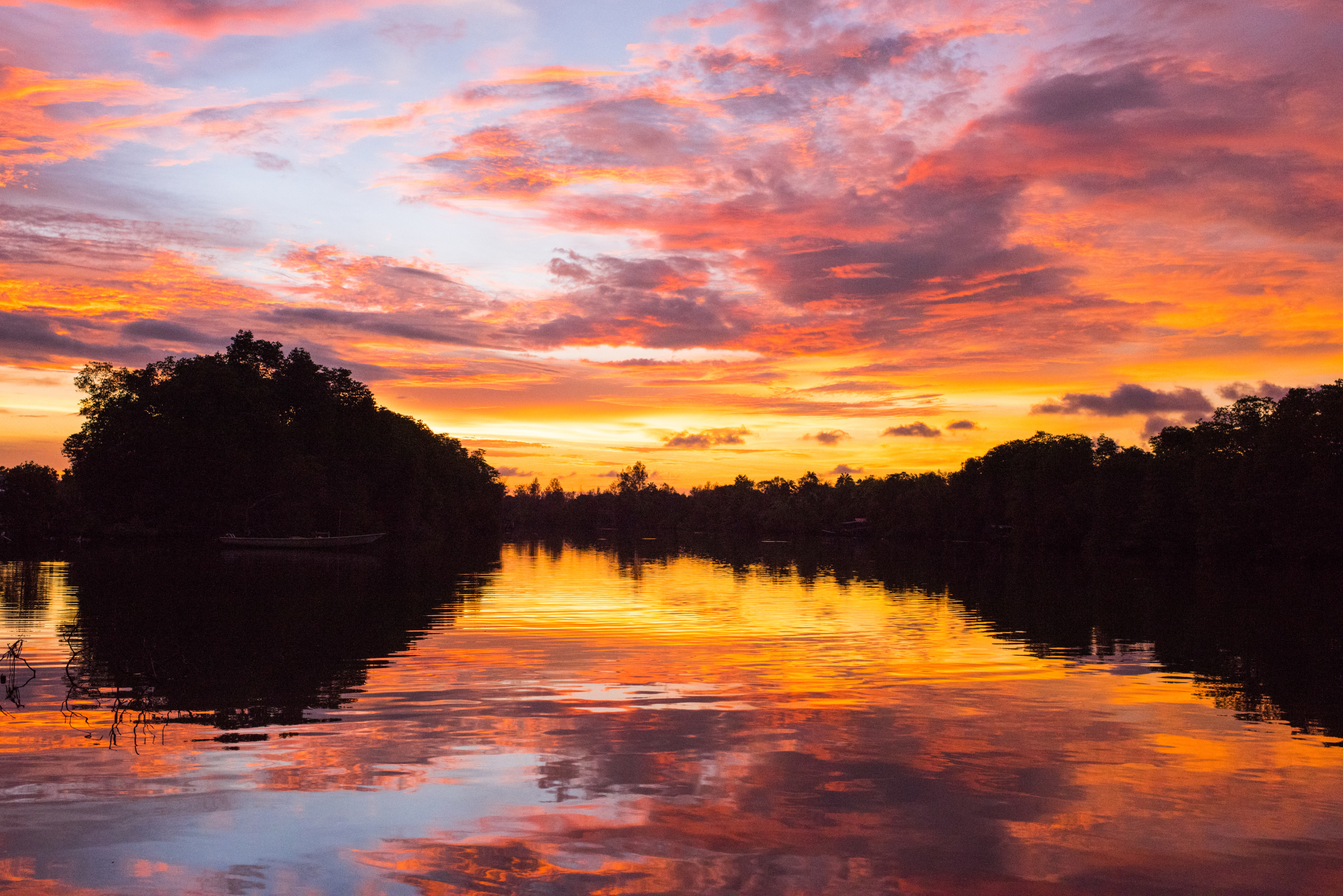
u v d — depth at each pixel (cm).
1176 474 10012
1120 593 4675
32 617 3027
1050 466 12269
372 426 10850
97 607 3375
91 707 1628
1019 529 12762
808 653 2367
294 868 898
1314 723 1559
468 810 1068
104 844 958
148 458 8594
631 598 4109
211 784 1159
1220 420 9975
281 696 1736
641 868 905
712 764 1269
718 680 1953
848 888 864
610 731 1462
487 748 1347
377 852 941
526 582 5162
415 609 3469
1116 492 10769
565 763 1269
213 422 8688
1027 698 1772
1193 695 1822
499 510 18300
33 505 9975
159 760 1266
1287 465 8056
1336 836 1014
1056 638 2738
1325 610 3750
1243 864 938
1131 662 2255
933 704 1703
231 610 3319
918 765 1274
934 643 2589
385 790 1141
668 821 1038
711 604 3834
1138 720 1577
